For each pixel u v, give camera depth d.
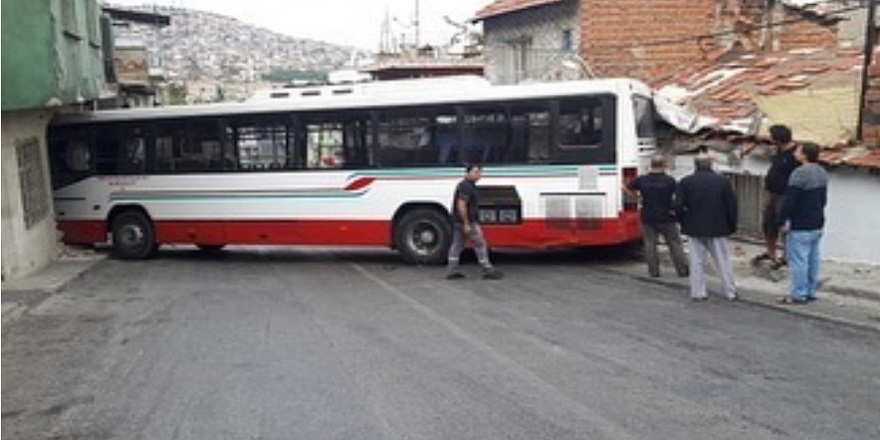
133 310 11.88
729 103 16.80
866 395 7.20
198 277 15.23
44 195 17.33
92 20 19.75
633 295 12.14
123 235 17.77
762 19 21.48
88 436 6.56
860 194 13.30
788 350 8.77
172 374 8.27
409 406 7.07
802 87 16.05
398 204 15.72
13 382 8.19
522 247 15.02
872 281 11.93
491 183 15.06
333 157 16.06
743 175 15.68
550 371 8.09
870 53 13.50
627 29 21.25
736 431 6.34
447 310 11.29
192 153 17.08
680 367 8.16
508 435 6.32
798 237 11.09
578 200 14.72
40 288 13.53
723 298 11.71
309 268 16.14
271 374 8.16
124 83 33.94
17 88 14.33
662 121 16.56
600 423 6.56
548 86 14.82
